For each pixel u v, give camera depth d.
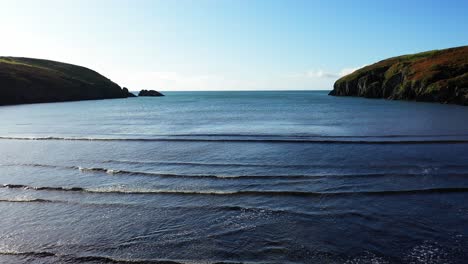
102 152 26.20
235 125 45.12
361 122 45.56
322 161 22.00
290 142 29.80
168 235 11.55
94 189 16.52
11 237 11.63
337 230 11.65
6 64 117.75
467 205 13.65
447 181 16.84
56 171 20.22
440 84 82.88
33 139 33.06
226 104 107.75
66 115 63.25
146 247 10.74
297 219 12.62
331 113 62.09
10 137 34.34
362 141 29.30
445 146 26.50
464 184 16.27
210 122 49.88
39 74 122.56
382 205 13.82
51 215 13.47
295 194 15.34
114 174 19.39
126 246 10.84
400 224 12.01
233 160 22.81
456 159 21.77
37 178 18.69
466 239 10.83
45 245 11.02
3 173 19.83
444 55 103.88
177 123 48.78
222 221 12.60
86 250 10.64
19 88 105.12
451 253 10.01
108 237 11.51
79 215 13.42
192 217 13.02
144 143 30.36
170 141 31.41
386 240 10.87
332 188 16.09
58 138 33.41
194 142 30.64
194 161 22.64
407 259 9.74
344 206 13.80
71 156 24.72
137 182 17.69
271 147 27.61
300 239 11.05
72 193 16.05
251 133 36.53
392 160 21.83
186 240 11.16
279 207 13.84
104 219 13.00
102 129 41.53
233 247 10.62
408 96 94.94
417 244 10.57
